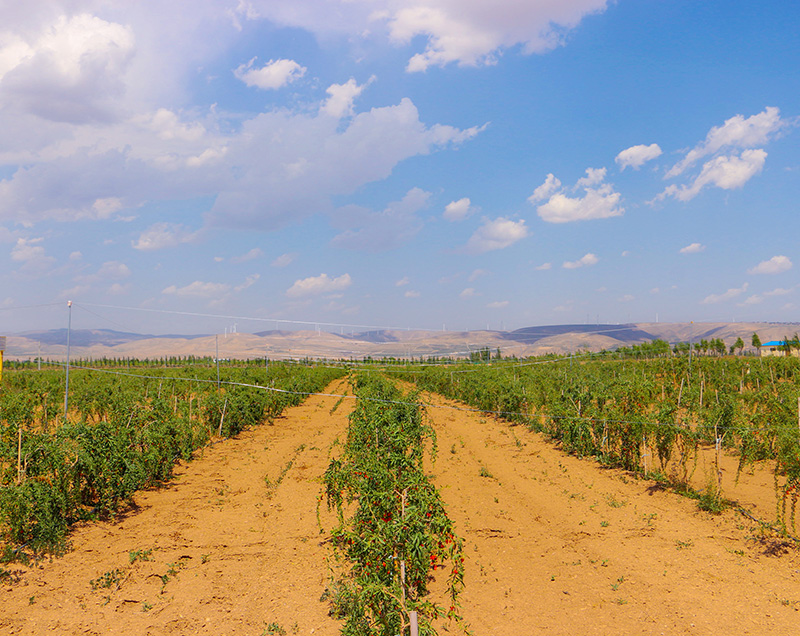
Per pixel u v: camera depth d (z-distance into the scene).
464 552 11.41
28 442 12.05
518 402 28.34
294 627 8.24
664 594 9.47
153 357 110.88
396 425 13.30
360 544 7.32
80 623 8.34
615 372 36.47
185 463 19.17
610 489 15.84
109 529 12.41
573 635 8.13
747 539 11.86
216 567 10.50
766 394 22.50
